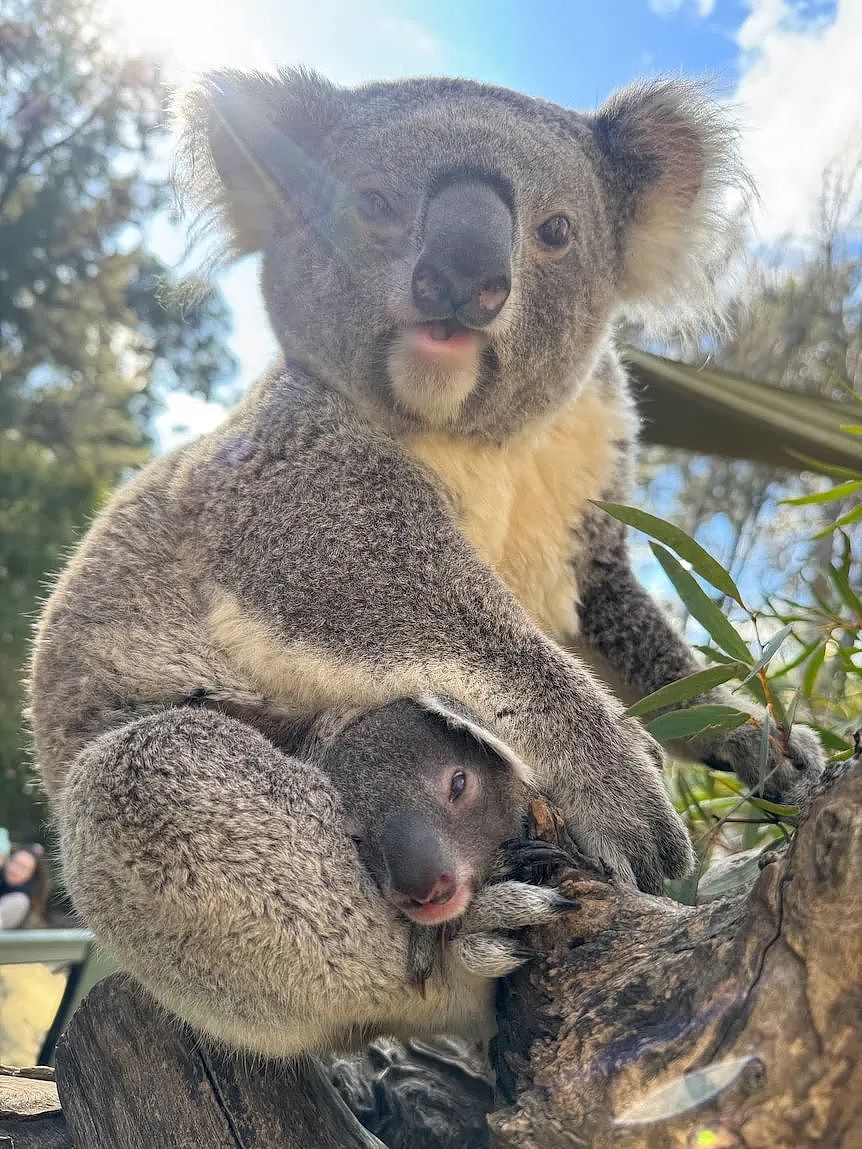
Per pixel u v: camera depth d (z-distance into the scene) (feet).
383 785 0.99
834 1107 0.59
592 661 1.39
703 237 1.32
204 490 1.17
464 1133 1.08
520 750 1.04
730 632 0.99
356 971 0.93
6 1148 1.04
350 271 1.16
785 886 0.63
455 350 1.12
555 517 1.29
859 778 0.60
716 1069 0.62
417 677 1.05
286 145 1.22
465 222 1.11
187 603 1.16
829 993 0.59
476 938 0.85
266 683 1.10
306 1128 0.95
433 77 1.29
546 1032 0.78
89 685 1.17
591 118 1.31
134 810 0.94
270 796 0.96
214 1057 0.98
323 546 1.10
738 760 1.21
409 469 1.15
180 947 0.94
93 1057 1.01
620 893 0.84
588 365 1.25
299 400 1.18
